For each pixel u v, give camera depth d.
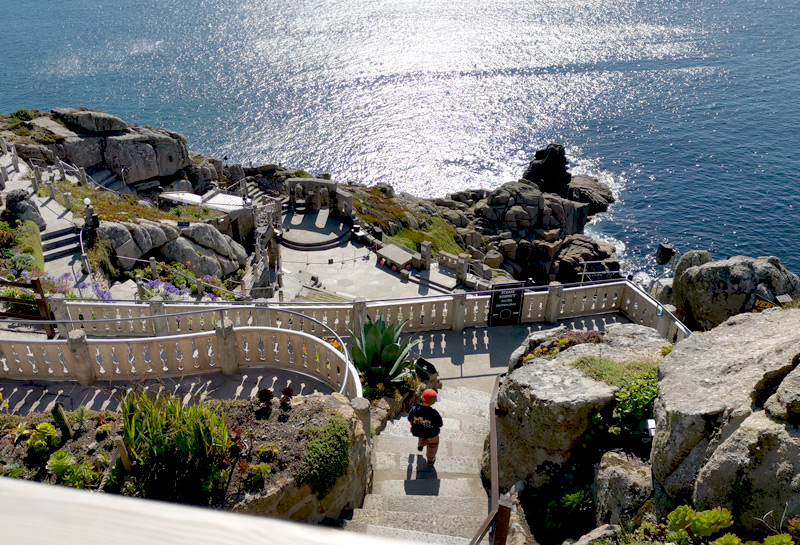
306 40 142.00
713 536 7.00
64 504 1.39
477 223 53.81
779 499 6.60
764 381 7.98
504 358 17.73
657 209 62.62
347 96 102.19
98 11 175.88
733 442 7.14
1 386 13.31
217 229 32.69
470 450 13.30
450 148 84.00
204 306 16.94
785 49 128.62
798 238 56.06
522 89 107.81
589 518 9.59
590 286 19.06
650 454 9.36
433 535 9.52
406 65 121.81
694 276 20.00
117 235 25.77
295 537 1.38
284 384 13.80
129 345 13.40
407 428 14.17
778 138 80.38
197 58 122.88
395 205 50.56
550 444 10.30
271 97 100.44
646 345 12.08
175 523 1.38
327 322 17.88
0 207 25.05
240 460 10.08
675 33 149.88
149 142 39.97
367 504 11.27
